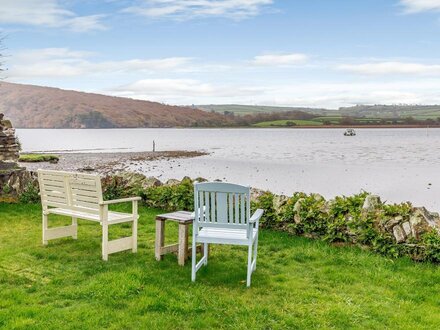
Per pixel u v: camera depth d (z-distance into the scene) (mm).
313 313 5430
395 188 27922
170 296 5762
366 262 7414
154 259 7387
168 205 11484
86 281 6266
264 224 9742
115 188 12469
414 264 7406
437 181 31312
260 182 30719
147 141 105438
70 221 10156
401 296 6105
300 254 7867
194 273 6395
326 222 8797
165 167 39906
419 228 7797
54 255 7504
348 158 53969
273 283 6426
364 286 6441
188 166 41344
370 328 5102
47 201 8219
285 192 26016
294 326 5094
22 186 12289
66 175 7715
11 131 13016
